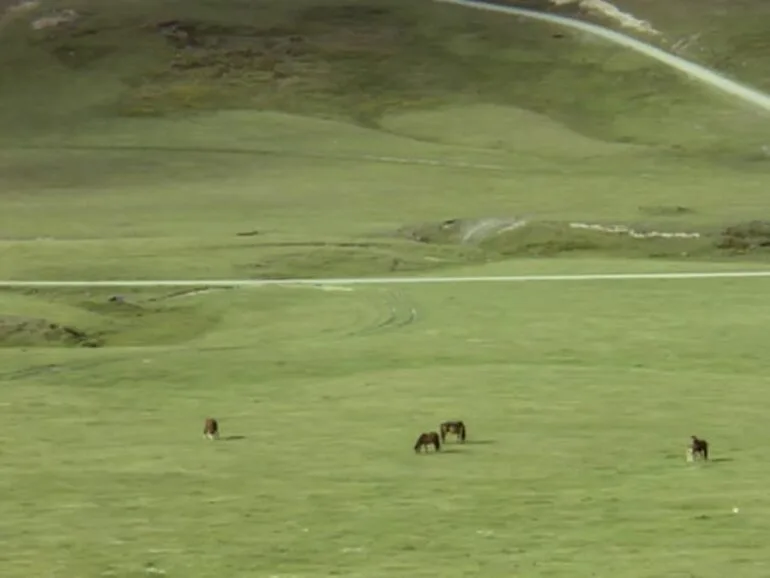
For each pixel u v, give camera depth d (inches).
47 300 3900.1
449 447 2117.4
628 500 1766.7
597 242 5113.2
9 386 2736.2
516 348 3125.0
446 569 1496.1
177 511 1758.1
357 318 3599.9
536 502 1763.0
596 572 1471.5
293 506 1769.2
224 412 2464.3
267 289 4089.6
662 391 2593.5
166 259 4576.8
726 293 3944.4
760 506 1728.6
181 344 3341.5
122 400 2596.0
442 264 4690.0
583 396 2544.3
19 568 1531.7
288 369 2893.7
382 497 1804.9
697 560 1505.9
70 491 1870.1
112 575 1504.7
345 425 2310.5
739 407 2432.3
